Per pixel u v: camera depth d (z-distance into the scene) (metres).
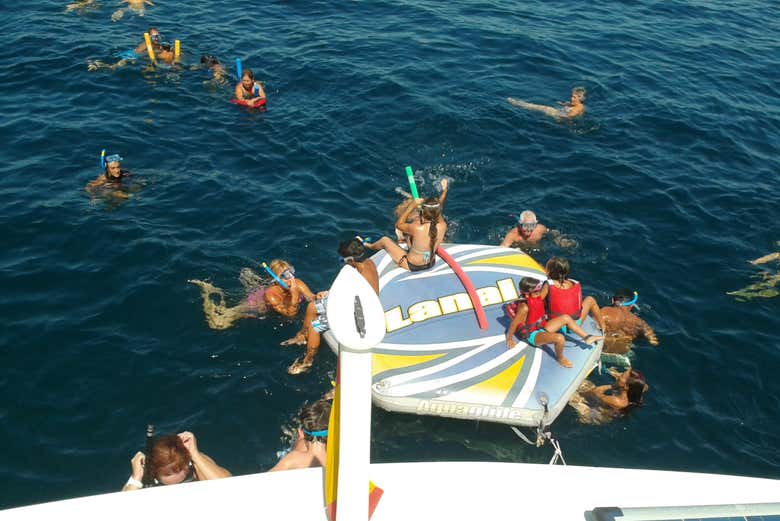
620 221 12.66
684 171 14.30
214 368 9.13
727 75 18.67
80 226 11.54
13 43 17.44
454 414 8.70
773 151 15.30
